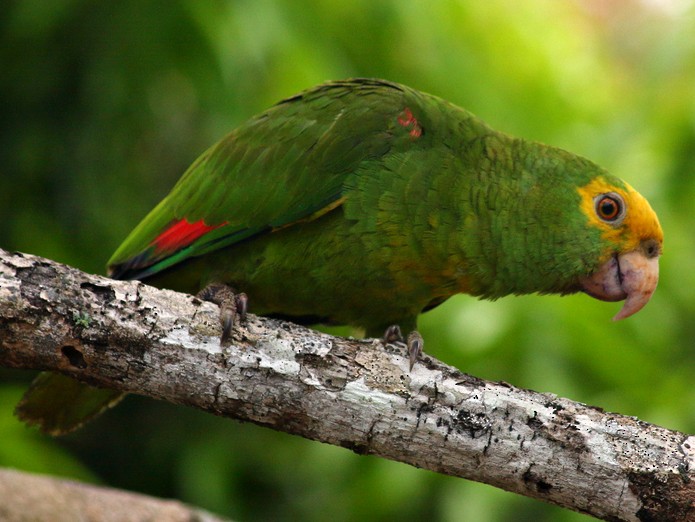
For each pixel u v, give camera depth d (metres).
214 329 5.83
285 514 13.06
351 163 7.37
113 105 11.52
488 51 12.95
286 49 11.22
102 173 12.06
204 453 12.65
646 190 11.84
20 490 8.27
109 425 13.30
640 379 11.50
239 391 5.85
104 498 8.62
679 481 5.76
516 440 5.89
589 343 11.24
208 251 7.62
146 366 5.70
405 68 12.37
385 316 7.86
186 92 12.13
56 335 5.49
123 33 11.33
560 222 7.49
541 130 12.65
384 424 5.94
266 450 13.15
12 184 12.09
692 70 11.89
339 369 5.95
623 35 16.80
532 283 7.64
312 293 7.61
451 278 7.54
